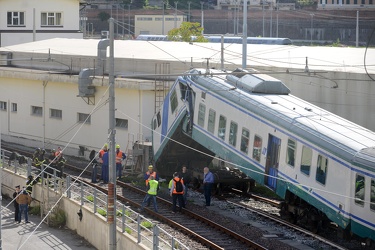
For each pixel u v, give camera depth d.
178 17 174.50
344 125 42.22
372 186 35.91
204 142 52.22
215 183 52.50
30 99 78.38
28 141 79.06
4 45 120.00
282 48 73.81
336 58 63.78
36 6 121.44
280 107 45.38
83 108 71.31
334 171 38.75
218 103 50.50
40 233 47.53
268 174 44.91
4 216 52.78
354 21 172.25
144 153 61.84
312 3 195.62
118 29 187.50
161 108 58.66
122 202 51.28
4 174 61.94
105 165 57.88
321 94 55.66
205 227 43.09
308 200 40.88
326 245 38.47
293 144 42.41
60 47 88.00
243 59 60.78
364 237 36.56
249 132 46.94
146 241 38.12
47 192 51.25
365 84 52.53
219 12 186.38
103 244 42.38
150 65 69.62
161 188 55.75
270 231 41.69
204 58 64.25
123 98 66.50
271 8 192.75
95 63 75.38
